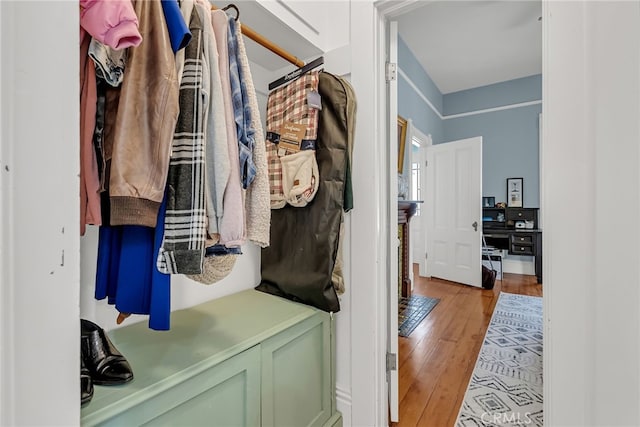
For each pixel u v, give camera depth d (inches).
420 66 150.0
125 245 26.8
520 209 166.4
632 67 18.4
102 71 22.3
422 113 154.4
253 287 60.8
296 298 52.3
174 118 23.9
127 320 42.1
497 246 171.5
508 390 66.8
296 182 46.5
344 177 48.0
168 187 25.2
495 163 176.4
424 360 79.7
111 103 24.8
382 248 54.4
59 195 15.3
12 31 13.5
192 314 46.4
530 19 114.0
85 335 29.2
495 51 137.9
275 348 40.9
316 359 49.8
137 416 26.1
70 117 15.9
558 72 32.5
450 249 157.5
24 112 13.9
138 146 23.1
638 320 18.0
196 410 31.2
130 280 26.6
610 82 20.7
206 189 27.0
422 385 69.0
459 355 82.0
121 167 22.6
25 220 14.0
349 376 54.7
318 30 56.1
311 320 47.6
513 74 163.8
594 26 22.9
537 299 127.6
